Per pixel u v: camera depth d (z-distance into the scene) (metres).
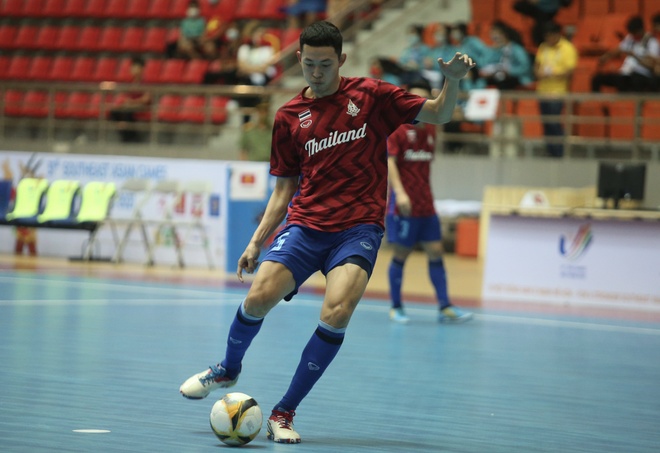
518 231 32.81
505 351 21.97
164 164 39.88
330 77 12.59
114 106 49.41
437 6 49.97
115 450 11.70
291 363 19.12
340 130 12.79
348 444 12.58
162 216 39.88
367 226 12.85
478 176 44.88
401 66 44.75
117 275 35.50
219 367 13.48
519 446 12.91
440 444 12.82
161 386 16.25
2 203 42.12
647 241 31.14
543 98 41.09
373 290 34.38
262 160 42.56
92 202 40.19
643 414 15.55
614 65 43.88
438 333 24.55
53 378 16.58
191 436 12.71
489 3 48.69
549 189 42.00
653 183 41.12
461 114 43.72
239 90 46.03
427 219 26.47
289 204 14.32
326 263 12.95
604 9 46.81
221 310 27.06
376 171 13.01
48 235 42.19
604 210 31.72
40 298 28.28
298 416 14.37
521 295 32.66
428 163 26.39
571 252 32.06
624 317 28.97
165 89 47.50
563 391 17.34
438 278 26.80
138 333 22.38
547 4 46.25
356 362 19.77
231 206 38.06
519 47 44.12
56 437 12.29
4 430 12.59
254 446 12.27
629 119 40.84
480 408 15.51
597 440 13.50
